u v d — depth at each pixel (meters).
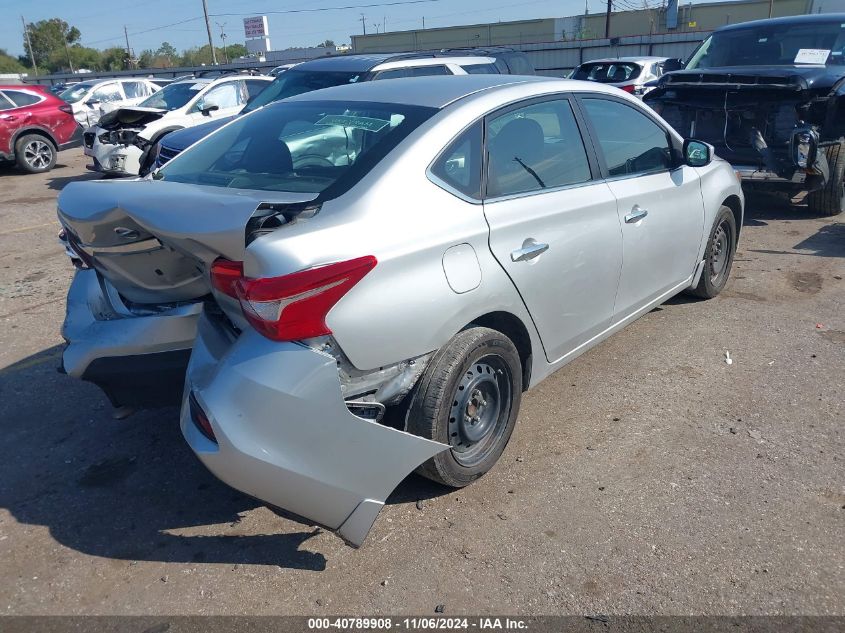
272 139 3.51
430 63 9.08
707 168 5.09
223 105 12.70
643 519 3.11
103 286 3.52
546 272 3.45
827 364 4.54
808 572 2.80
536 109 3.63
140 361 3.21
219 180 3.36
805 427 3.82
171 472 3.57
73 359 3.30
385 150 3.05
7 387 4.52
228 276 2.62
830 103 7.61
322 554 2.97
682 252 4.75
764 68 8.15
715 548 2.93
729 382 4.33
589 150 3.91
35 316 5.85
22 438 3.91
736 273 6.32
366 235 2.71
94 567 2.93
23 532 3.15
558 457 3.60
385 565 2.89
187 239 2.56
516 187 3.39
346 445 2.67
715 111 8.16
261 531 3.12
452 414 3.14
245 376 2.57
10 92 14.34
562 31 55.97
